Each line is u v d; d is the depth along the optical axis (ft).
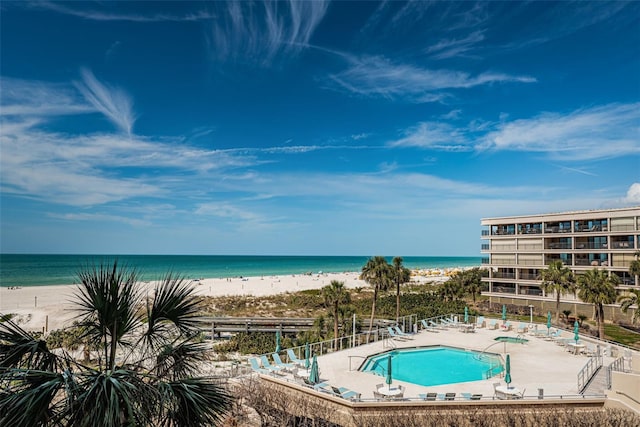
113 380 23.44
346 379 70.64
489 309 192.34
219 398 27.81
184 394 25.95
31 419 22.62
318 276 474.08
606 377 66.80
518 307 183.73
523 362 82.64
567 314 161.58
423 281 384.88
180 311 28.89
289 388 65.92
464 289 210.38
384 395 59.77
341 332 131.54
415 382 73.10
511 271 195.21
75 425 23.02
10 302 225.56
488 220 202.39
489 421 56.34
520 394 59.88
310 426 61.21
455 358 89.71
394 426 55.47
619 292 158.10
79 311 27.12
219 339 147.33
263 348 128.47
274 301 238.68
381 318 172.45
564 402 57.98
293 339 133.18
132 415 23.03
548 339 104.68
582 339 100.78
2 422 22.33
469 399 58.49
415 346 96.32
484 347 95.09
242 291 301.84
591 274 130.41
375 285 148.66
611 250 163.53
